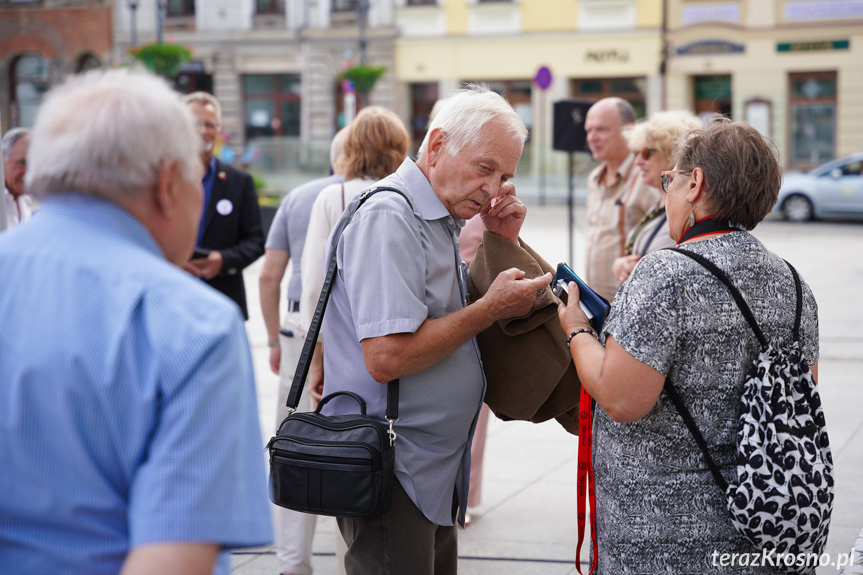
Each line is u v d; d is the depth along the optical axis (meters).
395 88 26.53
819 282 10.41
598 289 4.41
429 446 2.28
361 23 25.44
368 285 2.17
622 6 24.45
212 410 1.24
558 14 25.05
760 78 23.59
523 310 2.23
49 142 1.33
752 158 1.95
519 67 25.59
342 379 2.33
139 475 1.23
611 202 4.34
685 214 2.05
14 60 28.78
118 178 1.32
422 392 2.26
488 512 4.09
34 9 28.17
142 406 1.23
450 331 2.18
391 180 2.33
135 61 22.67
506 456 4.89
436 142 2.30
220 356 1.27
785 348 1.95
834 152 23.20
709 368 1.90
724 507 1.92
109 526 1.25
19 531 1.23
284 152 23.69
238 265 4.07
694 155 2.01
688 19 24.00
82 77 1.40
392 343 2.14
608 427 2.04
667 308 1.86
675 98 24.39
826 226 17.34
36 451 1.23
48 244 1.31
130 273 1.29
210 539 1.22
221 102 27.66
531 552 3.64
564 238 14.66
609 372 1.89
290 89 27.66
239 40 27.20
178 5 27.59
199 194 1.46
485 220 2.49
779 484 1.83
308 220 3.51
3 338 1.26
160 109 1.35
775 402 1.88
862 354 6.84
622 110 4.28
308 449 2.17
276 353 3.75
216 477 1.23
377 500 2.15
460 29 25.86
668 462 1.93
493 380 2.46
